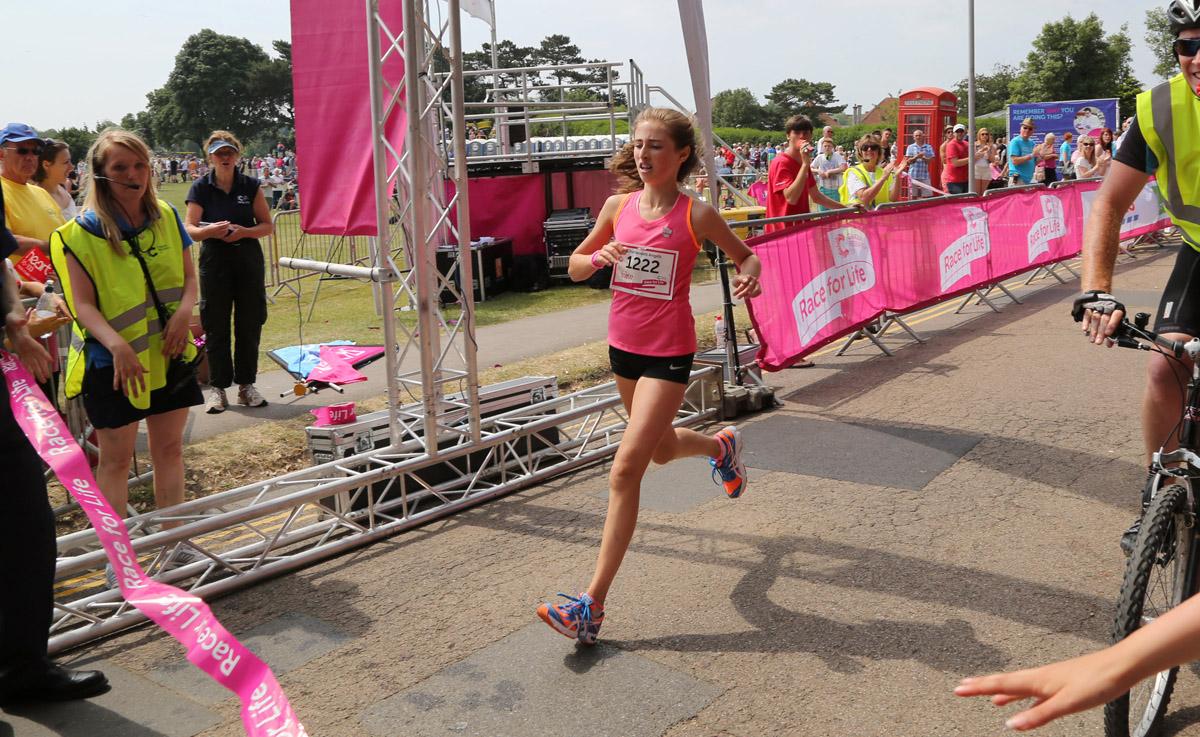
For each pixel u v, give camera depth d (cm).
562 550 422
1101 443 530
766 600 362
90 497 274
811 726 280
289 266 507
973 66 1562
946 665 310
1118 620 237
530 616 359
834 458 525
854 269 762
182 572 391
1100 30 5784
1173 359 290
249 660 225
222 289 652
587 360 804
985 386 667
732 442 408
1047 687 103
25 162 514
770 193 791
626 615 355
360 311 1134
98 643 355
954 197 903
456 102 452
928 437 554
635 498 328
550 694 303
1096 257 284
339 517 438
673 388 335
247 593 393
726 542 419
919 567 384
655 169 334
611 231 361
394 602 378
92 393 380
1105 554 390
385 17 457
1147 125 285
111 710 305
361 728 289
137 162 377
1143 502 276
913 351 802
